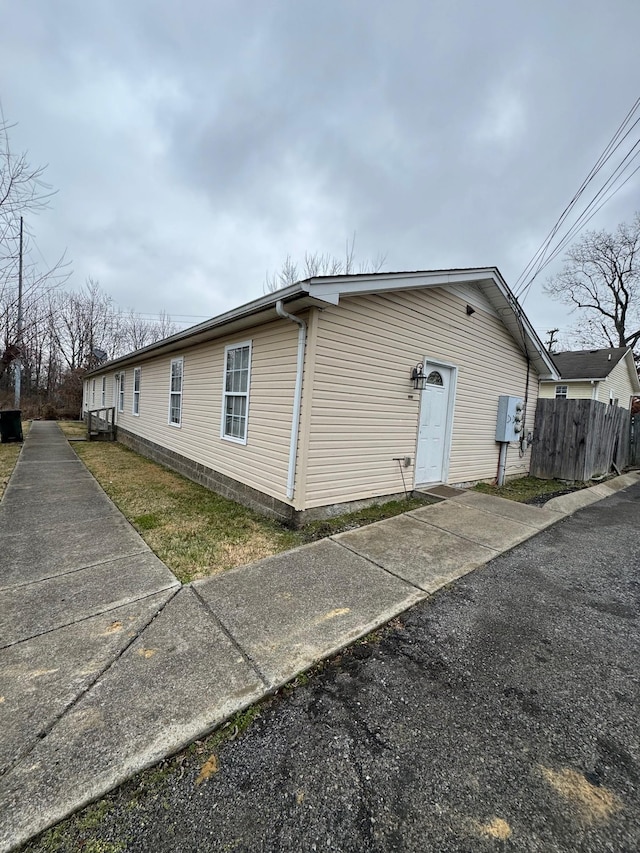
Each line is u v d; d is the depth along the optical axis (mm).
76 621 2445
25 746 1556
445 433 6465
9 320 8156
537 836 1277
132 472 7449
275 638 2322
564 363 17859
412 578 3205
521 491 7016
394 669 2127
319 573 3232
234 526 4449
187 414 7492
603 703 1900
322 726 1730
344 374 4699
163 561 3391
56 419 21266
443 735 1690
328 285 4031
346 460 4871
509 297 6637
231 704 1810
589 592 3080
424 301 5672
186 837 1266
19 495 5344
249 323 5195
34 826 1277
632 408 18406
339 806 1373
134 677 1961
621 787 1457
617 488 7695
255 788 1437
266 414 5039
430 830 1294
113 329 28109
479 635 2465
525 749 1624
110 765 1492
